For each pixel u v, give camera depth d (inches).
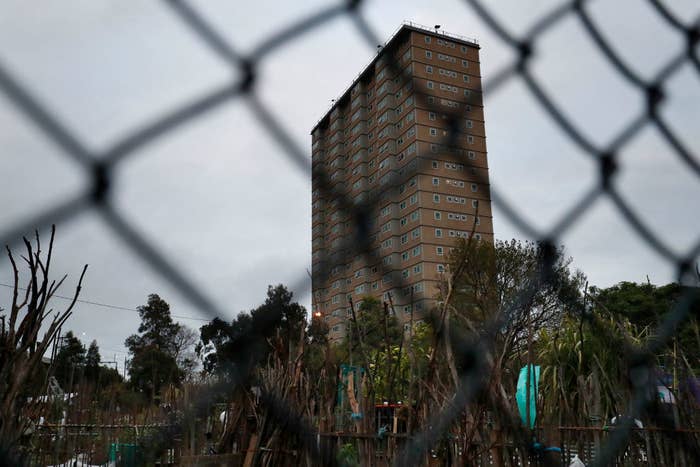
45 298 66.0
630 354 65.7
